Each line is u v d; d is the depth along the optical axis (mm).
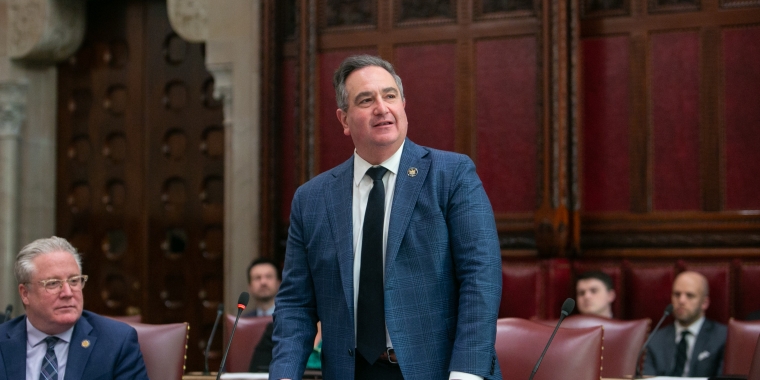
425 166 3299
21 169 10000
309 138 8047
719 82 7281
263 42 8578
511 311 7355
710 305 7039
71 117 10195
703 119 7316
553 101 7332
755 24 7207
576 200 7395
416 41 7934
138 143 9859
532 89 7555
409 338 3133
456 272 3199
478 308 3016
